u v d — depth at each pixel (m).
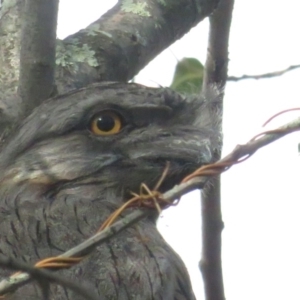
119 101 10.34
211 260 11.67
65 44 12.07
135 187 10.34
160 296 9.12
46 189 10.15
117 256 9.15
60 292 8.62
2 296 8.05
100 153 10.29
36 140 10.30
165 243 9.91
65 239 9.33
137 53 12.42
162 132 10.45
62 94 10.45
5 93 11.27
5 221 9.50
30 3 10.27
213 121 10.98
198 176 8.31
